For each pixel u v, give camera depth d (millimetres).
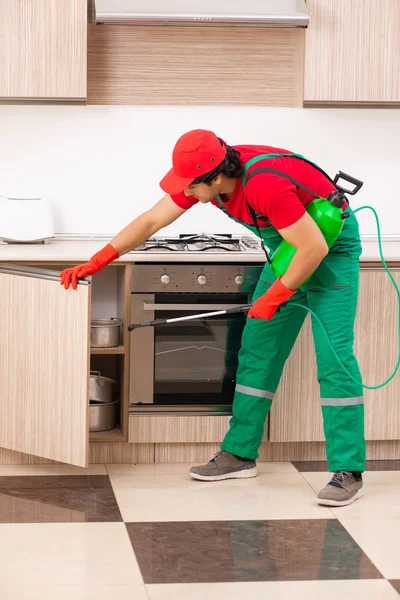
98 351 4129
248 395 4047
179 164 3396
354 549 3303
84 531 3426
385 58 4379
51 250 4188
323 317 3793
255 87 4676
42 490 3885
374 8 4332
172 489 3938
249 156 3518
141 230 3832
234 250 4223
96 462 4266
